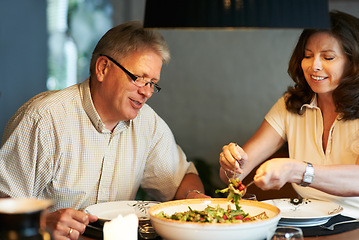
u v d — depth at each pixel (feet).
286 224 5.69
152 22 4.87
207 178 15.78
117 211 6.30
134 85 6.47
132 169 7.27
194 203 5.82
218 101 16.48
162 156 7.63
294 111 7.43
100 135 6.84
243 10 4.58
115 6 16.67
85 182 6.81
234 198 5.59
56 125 6.54
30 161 6.42
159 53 6.58
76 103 6.76
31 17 16.98
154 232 5.43
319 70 6.66
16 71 16.84
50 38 17.37
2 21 16.51
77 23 17.29
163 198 7.85
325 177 5.75
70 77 17.47
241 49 16.30
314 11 4.79
